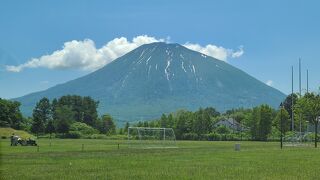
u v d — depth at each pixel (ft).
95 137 594.65
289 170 129.59
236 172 123.24
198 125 596.70
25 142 304.91
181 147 299.58
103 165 141.79
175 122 622.54
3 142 333.42
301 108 448.65
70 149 255.29
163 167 136.67
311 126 447.83
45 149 253.03
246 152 230.27
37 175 111.24
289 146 323.57
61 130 647.97
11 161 154.71
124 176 111.65
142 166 139.64
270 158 181.37
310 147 306.14
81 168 130.52
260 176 114.42
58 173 116.16
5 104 522.47
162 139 407.44
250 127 556.10
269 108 546.67
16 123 556.51
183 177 110.73
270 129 541.34
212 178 109.50
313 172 124.36
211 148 280.72
